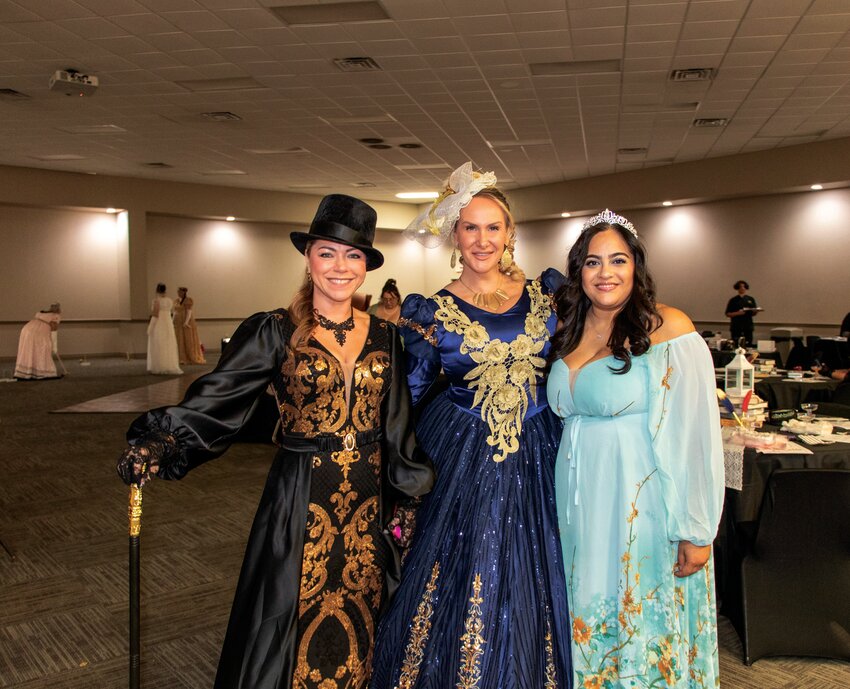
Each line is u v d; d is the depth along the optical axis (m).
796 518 2.79
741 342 7.63
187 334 16.41
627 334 2.08
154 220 17.59
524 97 10.01
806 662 2.88
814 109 10.80
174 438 1.95
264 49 8.09
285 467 2.08
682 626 2.07
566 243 18.17
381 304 9.27
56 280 16.61
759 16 7.16
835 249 13.92
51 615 3.31
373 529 2.15
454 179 2.32
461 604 2.08
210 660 2.90
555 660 2.09
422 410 2.47
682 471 2.01
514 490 2.20
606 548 2.09
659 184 15.52
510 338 2.28
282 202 18.62
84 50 8.13
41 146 13.10
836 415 4.32
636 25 7.36
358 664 2.10
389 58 8.38
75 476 5.86
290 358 2.07
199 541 4.30
